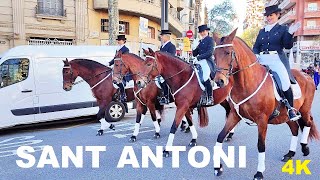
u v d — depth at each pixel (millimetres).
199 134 9250
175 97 7477
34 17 20016
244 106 5480
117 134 9352
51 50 10484
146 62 7395
